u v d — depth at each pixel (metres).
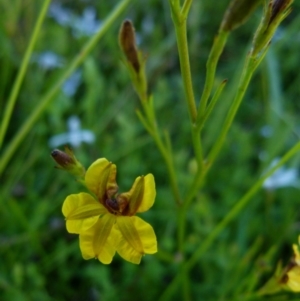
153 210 0.14
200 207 0.12
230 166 0.15
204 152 0.14
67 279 0.12
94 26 0.18
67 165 0.07
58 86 0.11
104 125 0.15
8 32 0.16
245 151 0.14
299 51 0.18
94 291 0.12
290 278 0.08
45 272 0.12
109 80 0.17
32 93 0.16
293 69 0.18
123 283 0.12
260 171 0.14
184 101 0.16
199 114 0.07
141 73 0.08
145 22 0.19
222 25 0.06
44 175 0.14
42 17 0.10
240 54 0.18
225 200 0.14
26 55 0.10
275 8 0.06
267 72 0.16
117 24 0.19
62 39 0.17
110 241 0.06
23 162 0.15
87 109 0.15
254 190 0.09
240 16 0.06
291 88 0.17
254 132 0.16
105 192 0.06
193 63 0.18
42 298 0.12
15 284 0.12
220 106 0.15
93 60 0.16
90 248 0.06
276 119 0.14
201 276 0.13
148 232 0.06
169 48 0.18
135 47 0.08
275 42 0.16
